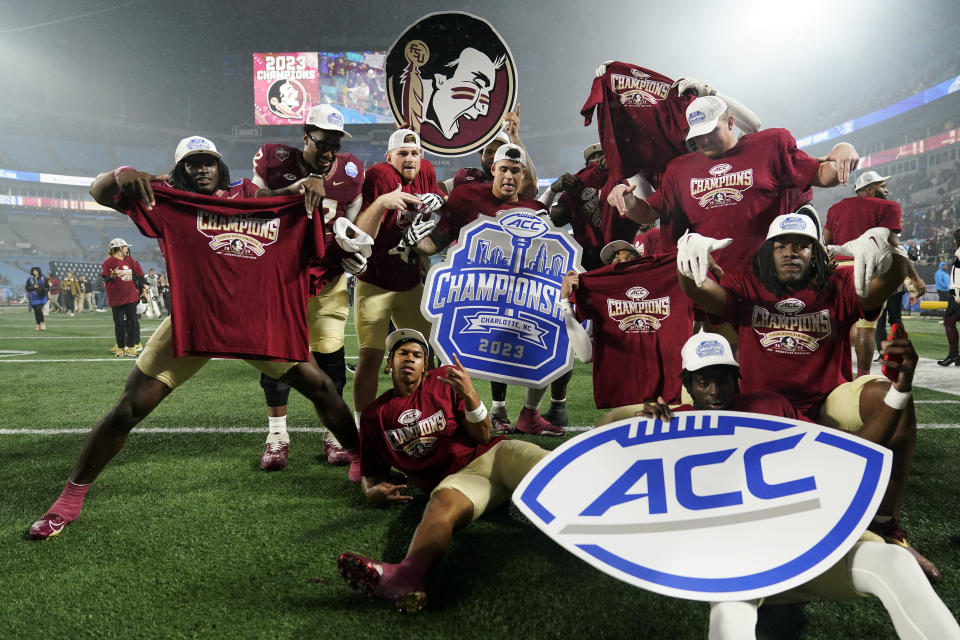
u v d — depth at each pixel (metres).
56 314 23.52
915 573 1.59
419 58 4.55
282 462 3.56
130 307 9.52
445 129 4.59
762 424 2.11
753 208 3.45
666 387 3.45
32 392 6.14
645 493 2.02
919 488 3.07
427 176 4.29
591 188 4.54
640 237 4.58
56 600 2.11
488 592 2.14
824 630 1.92
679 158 3.63
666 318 3.46
